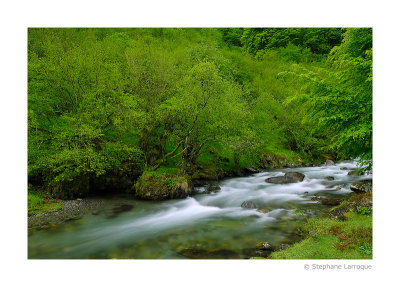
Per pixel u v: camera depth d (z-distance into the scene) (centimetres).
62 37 2359
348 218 1112
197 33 4856
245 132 2141
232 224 1245
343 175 2512
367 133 1143
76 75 1664
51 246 1016
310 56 5319
